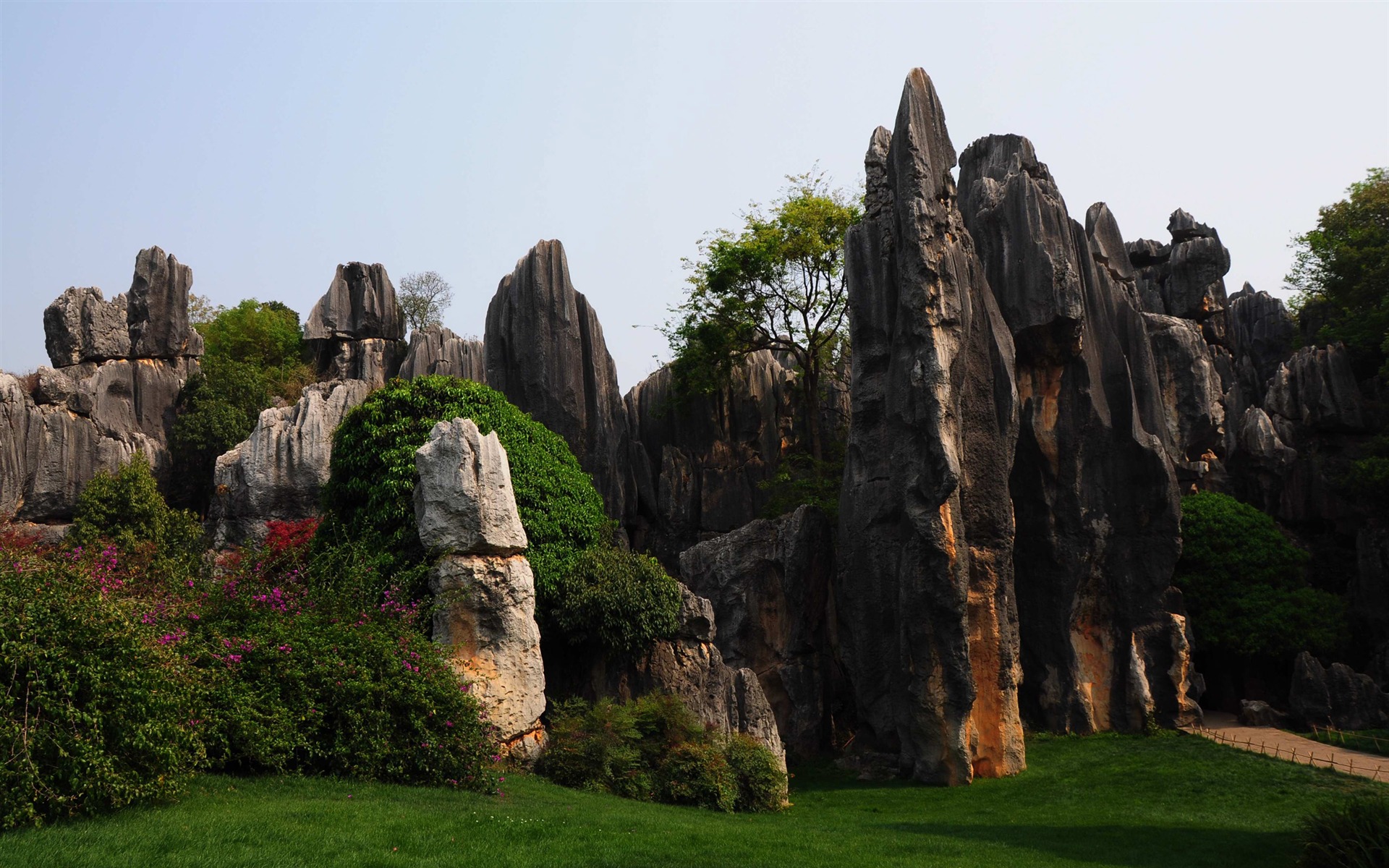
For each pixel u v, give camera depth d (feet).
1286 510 159.84
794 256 173.27
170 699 50.47
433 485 82.94
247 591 68.39
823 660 130.52
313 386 189.26
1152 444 131.75
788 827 75.97
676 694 98.84
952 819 91.20
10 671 45.32
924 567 110.83
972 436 116.78
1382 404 162.91
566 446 114.01
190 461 195.00
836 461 166.09
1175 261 181.78
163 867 39.88
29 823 43.09
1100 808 96.53
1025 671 130.82
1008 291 132.05
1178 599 138.00
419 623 81.00
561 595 98.73
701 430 175.32
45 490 180.75
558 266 157.48
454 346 193.98
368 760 63.57
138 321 209.26
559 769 80.79
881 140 126.82
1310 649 138.31
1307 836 65.51
